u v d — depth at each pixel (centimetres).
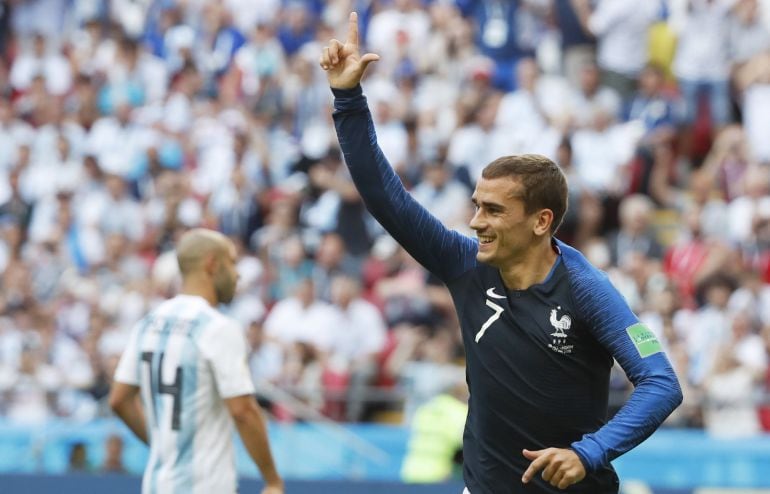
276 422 2080
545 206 937
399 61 3203
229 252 1259
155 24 3522
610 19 3130
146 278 2627
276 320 2427
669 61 3175
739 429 2067
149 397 1224
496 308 952
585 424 947
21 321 2514
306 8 3469
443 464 1864
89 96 3312
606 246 2581
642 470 2025
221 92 3284
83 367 2417
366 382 2255
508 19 3212
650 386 888
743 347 2172
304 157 2969
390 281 2502
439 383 2138
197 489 1193
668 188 2839
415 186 2855
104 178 2938
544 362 936
